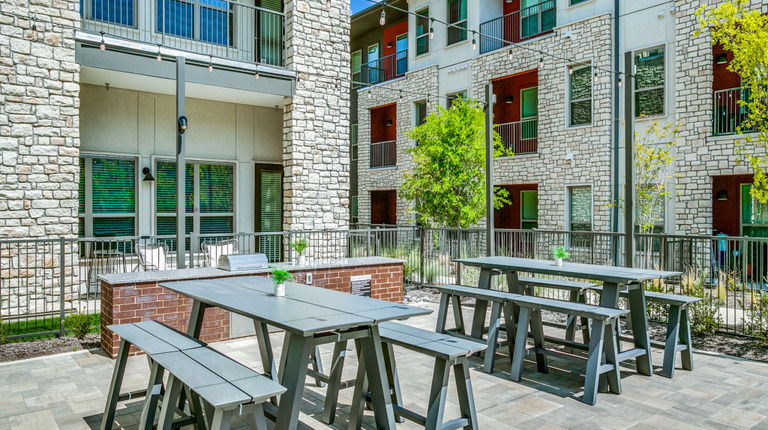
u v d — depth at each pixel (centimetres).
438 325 583
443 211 1109
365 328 338
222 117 1045
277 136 1127
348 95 1045
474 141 1088
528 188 1458
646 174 1024
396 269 760
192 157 1007
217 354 329
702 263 714
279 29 1078
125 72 801
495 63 1414
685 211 1025
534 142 1417
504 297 501
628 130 637
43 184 732
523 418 376
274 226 1131
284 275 400
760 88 691
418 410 391
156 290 546
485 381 464
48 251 739
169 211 990
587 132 1193
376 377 337
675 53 1042
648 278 465
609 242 823
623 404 404
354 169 2005
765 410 390
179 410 358
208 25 991
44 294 683
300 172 982
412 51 1700
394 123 1869
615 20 1138
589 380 409
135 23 909
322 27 1008
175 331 389
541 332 493
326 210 1014
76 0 753
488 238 807
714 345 582
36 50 722
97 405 400
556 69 1255
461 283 930
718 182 1060
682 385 450
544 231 879
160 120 968
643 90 1107
